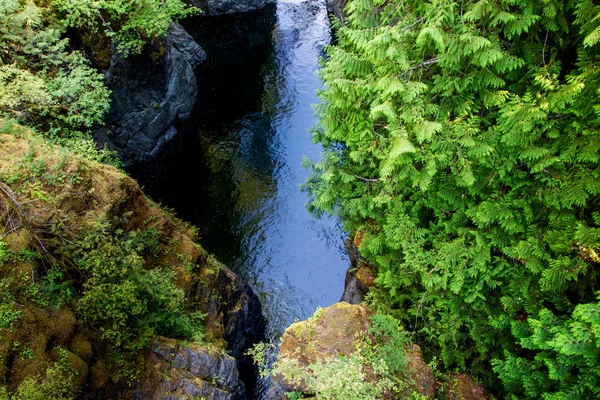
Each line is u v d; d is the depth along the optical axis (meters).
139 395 7.62
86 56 13.87
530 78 7.10
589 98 5.91
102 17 13.73
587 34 5.81
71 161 8.17
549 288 6.48
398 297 9.84
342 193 10.86
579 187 6.32
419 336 9.66
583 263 6.29
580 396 5.65
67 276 7.52
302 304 13.73
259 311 13.10
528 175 7.32
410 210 9.69
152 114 16.39
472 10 6.60
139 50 14.46
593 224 6.73
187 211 16.19
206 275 10.66
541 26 6.93
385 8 8.32
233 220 16.11
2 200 7.17
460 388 8.38
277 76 23.52
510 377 7.02
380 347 8.32
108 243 7.84
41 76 11.30
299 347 8.54
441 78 7.64
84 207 8.13
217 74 23.56
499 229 7.89
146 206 9.84
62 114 11.93
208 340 9.52
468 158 7.70
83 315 7.36
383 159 8.62
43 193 7.62
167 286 8.82
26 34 11.18
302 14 29.14
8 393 6.06
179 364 8.20
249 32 26.97
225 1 27.20
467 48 6.65
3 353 6.16
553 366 5.91
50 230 7.50
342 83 8.38
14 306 6.53
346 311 8.87
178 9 15.27
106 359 7.52
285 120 20.58
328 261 14.94
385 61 7.75
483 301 8.52
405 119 7.61
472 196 8.11
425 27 6.80
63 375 6.56
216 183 17.45
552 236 6.77
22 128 8.41
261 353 9.11
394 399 7.67
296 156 18.70
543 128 6.41
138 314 8.09
